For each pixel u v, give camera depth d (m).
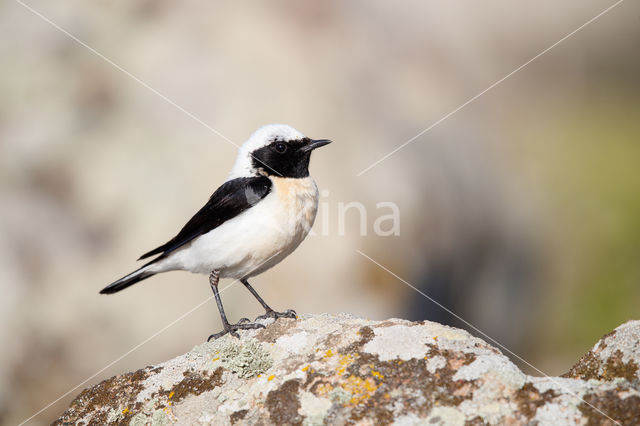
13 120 14.65
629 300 15.47
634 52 23.53
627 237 16.75
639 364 6.32
